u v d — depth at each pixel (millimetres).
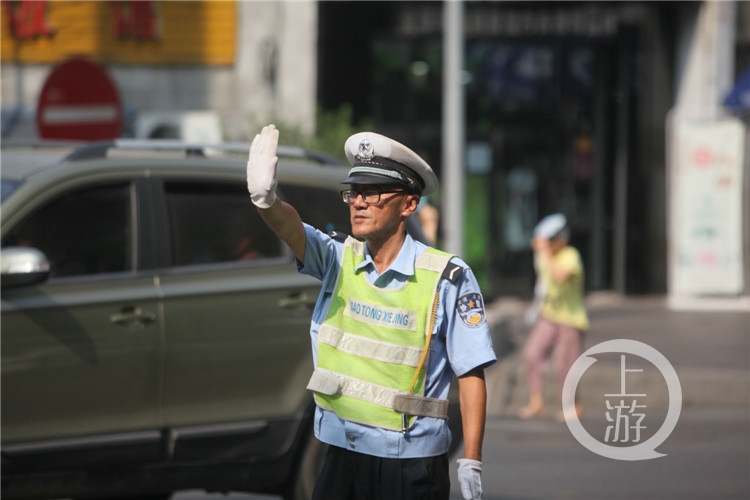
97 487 18219
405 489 12570
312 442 19359
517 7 57188
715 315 53844
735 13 56438
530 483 25203
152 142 20703
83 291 18234
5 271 17406
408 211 12875
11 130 50812
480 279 59125
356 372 12688
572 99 59188
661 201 58375
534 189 59625
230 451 18969
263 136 12328
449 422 19172
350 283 12914
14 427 17547
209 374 18844
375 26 55781
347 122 48750
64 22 52969
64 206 18641
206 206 19656
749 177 56438
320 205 20578
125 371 18281
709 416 34625
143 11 53094
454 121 45000
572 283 34062
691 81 57031
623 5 57406
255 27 53469
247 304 19141
